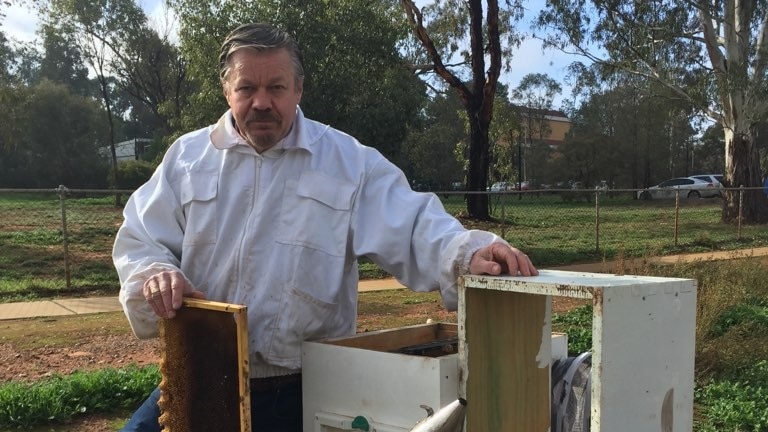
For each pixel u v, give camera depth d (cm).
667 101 2614
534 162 5566
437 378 179
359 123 1878
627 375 163
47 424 450
